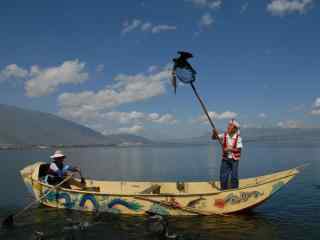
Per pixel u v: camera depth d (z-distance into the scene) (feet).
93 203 35.63
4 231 30.50
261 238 27.12
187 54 34.53
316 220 31.65
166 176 75.00
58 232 29.91
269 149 214.07
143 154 222.69
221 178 34.96
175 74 34.88
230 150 33.91
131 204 34.17
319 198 41.16
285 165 91.35
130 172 86.07
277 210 35.58
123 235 28.78
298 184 51.98
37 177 40.06
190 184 39.99
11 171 90.63
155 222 29.43
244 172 77.30
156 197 33.37
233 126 33.96
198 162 119.24
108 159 157.07
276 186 30.83
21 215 35.55
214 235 28.02
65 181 38.96
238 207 32.09
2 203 43.16
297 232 28.43
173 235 28.22
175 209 33.09
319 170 71.97
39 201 39.24
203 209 32.78
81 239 28.09
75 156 199.82
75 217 34.22
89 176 77.41
